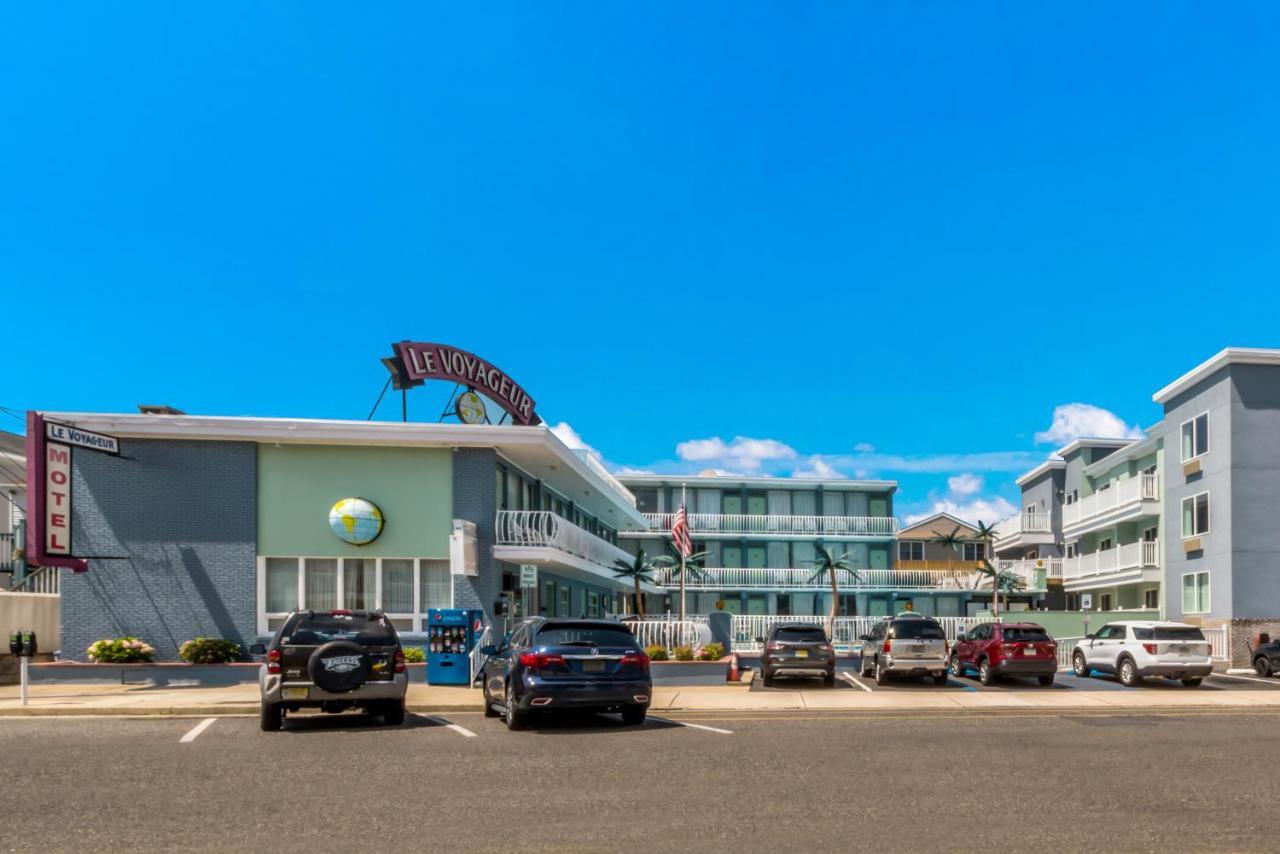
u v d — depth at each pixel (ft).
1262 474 102.78
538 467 89.56
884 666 77.20
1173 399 117.19
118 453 73.31
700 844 23.59
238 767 35.27
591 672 46.42
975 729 47.65
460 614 67.62
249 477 75.66
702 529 174.29
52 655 79.77
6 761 36.86
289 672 45.85
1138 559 123.54
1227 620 101.24
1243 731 46.62
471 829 25.25
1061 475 172.35
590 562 97.86
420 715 53.88
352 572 76.33
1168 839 24.04
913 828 25.26
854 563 177.78
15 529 94.12
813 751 39.40
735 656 78.18
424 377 89.15
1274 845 23.45
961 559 205.26
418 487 76.74
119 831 25.21
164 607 73.97
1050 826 25.46
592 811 27.43
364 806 28.19
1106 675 86.07
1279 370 104.27
